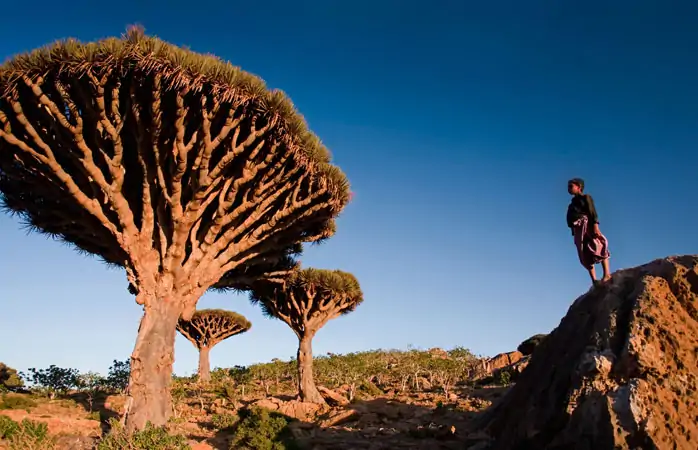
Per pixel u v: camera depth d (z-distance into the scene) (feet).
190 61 35.24
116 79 35.68
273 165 42.29
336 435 41.81
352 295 74.54
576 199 25.12
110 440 33.58
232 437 43.88
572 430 20.18
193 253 41.75
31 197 45.88
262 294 71.41
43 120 38.17
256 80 38.45
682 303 21.58
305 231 54.65
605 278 24.64
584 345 22.57
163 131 38.45
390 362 123.03
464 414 43.75
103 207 40.60
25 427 37.45
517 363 77.30
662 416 18.65
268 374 98.73
